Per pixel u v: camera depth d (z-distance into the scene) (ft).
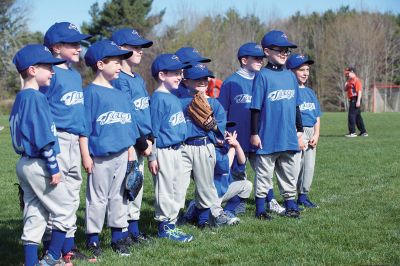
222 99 23.15
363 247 16.76
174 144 18.60
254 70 23.13
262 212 21.31
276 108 20.90
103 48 16.85
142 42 18.58
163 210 18.49
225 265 15.44
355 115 55.98
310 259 15.69
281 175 21.49
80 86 16.49
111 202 17.15
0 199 26.27
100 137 16.61
